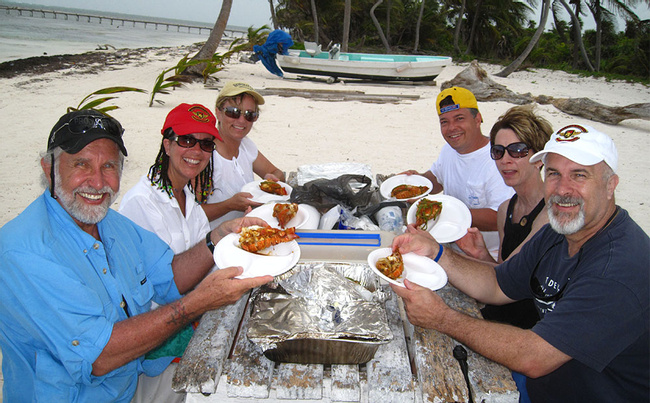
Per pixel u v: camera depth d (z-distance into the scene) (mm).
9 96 10203
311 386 1568
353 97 11883
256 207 2885
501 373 1632
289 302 1734
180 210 2473
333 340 1518
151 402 2043
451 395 1531
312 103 11219
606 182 1530
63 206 1591
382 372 1623
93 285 1635
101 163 1578
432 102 11914
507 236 2510
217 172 3146
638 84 18609
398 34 36438
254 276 1756
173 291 2117
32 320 1484
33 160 6152
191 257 2162
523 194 2400
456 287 2094
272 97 11750
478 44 35156
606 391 1544
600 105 10234
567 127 1644
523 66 22922
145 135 7508
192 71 14180
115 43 33438
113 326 1562
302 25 30891
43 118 8414
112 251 1792
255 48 14836
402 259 1988
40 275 1454
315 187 2855
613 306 1442
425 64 14625
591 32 32375
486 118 9898
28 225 1509
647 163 7109
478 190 3115
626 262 1468
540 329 1549
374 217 2752
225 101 3141
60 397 1574
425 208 2627
